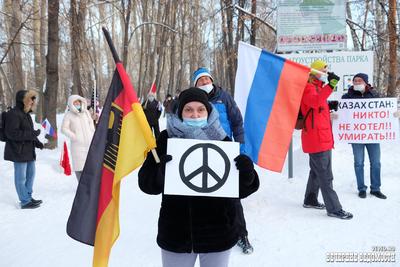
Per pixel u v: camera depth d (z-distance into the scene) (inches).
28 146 240.1
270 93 199.9
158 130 472.4
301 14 289.7
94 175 110.0
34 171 248.4
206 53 857.5
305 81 195.2
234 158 94.6
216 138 97.8
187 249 92.9
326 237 174.4
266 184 266.4
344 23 287.0
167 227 94.4
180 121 98.1
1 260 161.3
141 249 168.2
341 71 292.8
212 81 173.2
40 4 698.8
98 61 1581.0
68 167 336.2
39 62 778.8
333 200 197.6
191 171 92.9
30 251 169.9
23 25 513.7
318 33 290.0
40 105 795.4
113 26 1408.7
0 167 339.3
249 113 201.3
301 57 293.1
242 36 614.9
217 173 93.7
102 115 111.7
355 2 459.8
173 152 93.5
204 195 92.5
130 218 211.0
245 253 159.6
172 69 1186.0
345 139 232.8
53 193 278.5
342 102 234.1
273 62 201.5
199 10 1050.7
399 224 186.5
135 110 103.0
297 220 197.0
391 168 285.1
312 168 201.2
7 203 251.8
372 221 191.9
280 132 196.5
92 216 109.4
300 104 199.6
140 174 96.2
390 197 227.9
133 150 104.5
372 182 232.4
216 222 93.6
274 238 175.2
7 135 234.2
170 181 92.1
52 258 161.8
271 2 501.7
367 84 235.3
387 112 229.0
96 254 107.6
